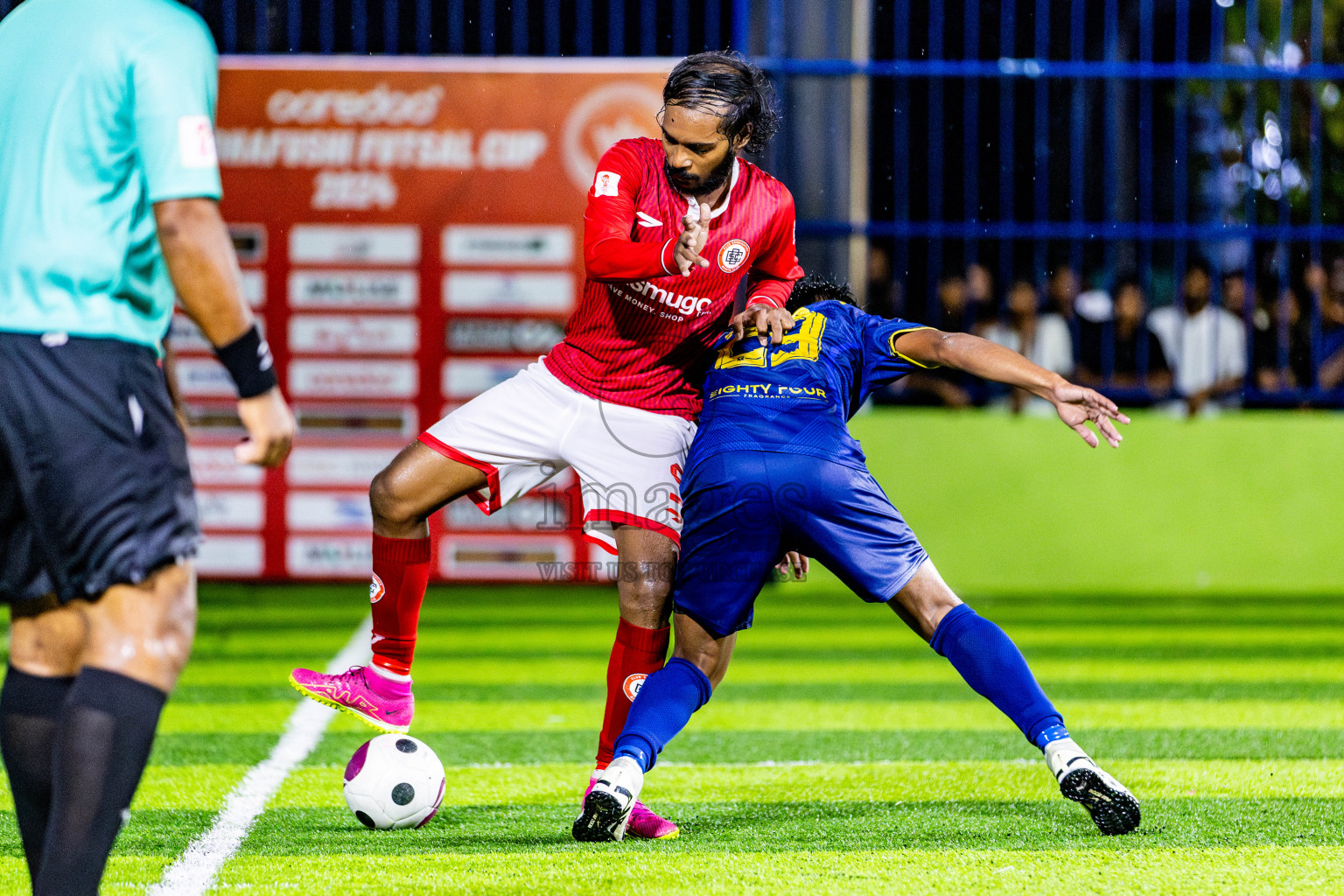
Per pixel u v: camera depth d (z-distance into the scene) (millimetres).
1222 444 27109
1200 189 27328
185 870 8594
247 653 19203
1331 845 9102
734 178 9758
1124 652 19594
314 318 25266
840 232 26453
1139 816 9070
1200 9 27641
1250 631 21812
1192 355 27016
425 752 9938
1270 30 27234
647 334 9648
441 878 8367
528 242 25234
